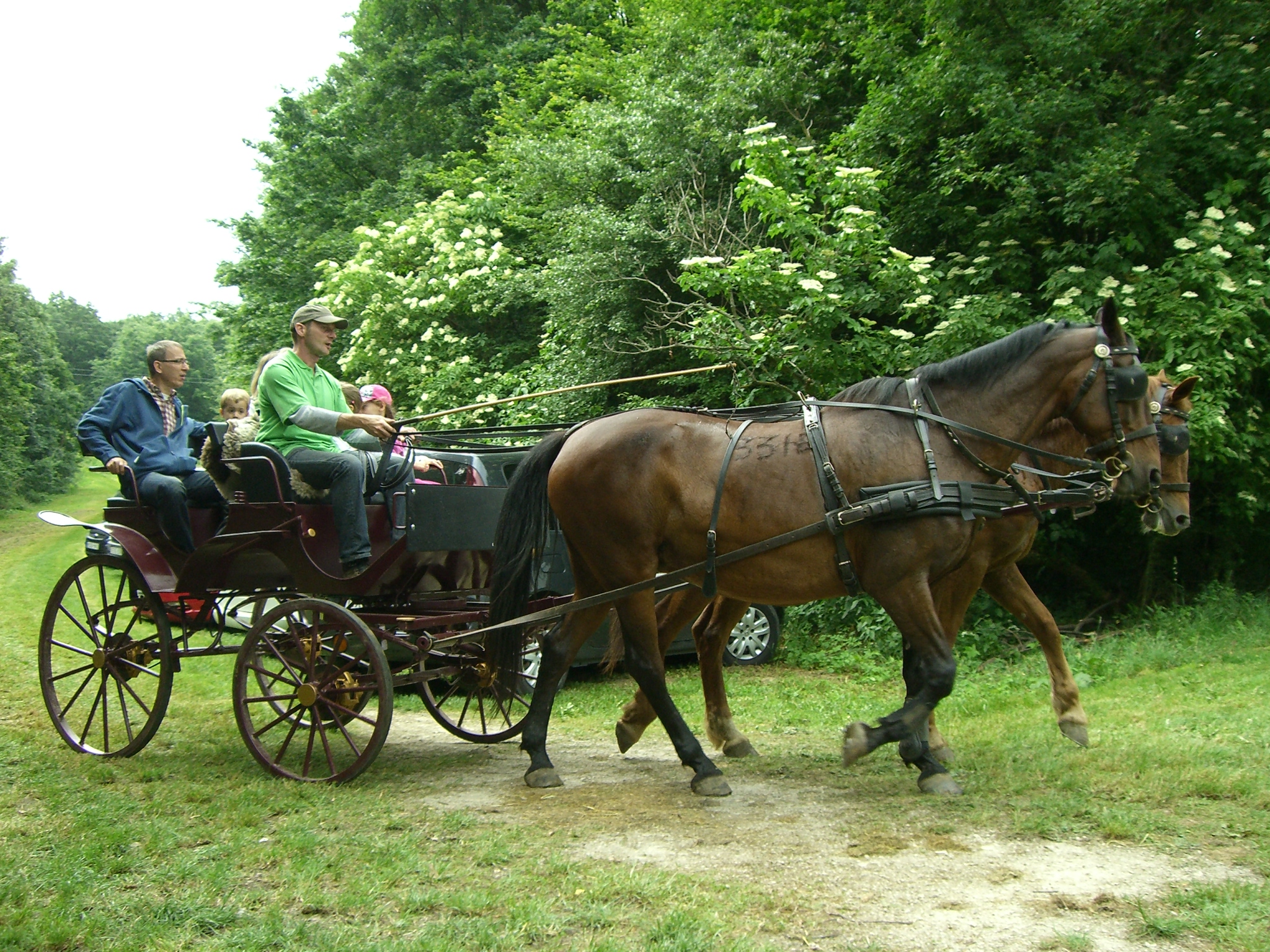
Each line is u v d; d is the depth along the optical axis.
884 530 4.62
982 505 4.66
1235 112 9.58
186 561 5.68
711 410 5.31
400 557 5.32
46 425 46.91
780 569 4.79
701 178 12.11
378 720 5.10
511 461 8.13
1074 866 3.71
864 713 7.10
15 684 7.86
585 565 5.34
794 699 7.78
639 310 12.10
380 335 14.95
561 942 3.19
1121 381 4.68
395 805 4.79
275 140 24.97
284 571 5.79
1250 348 8.44
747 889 3.58
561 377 12.16
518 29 22.89
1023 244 9.89
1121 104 10.20
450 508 5.49
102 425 5.79
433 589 5.84
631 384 12.23
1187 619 9.16
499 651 5.38
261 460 5.41
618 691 8.34
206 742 6.24
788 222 9.31
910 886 3.60
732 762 5.71
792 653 9.62
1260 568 10.63
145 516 5.79
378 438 5.42
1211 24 9.88
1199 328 8.33
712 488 4.89
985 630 9.34
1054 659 5.52
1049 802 4.40
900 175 10.72
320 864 3.82
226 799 4.77
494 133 20.14
